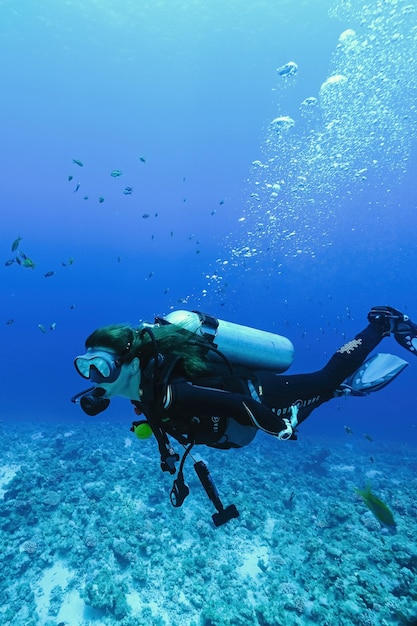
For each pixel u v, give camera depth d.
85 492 13.20
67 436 22.64
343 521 11.65
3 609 8.47
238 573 9.48
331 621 7.64
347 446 26.39
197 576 9.18
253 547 10.62
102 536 10.38
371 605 7.81
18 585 9.07
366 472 19.81
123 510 11.61
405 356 59.75
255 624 7.78
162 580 8.99
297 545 10.67
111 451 18.86
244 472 16.34
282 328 93.44
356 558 9.35
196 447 18.97
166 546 10.17
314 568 9.38
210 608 8.05
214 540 10.74
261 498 13.48
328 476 18.45
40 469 15.46
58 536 10.58
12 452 19.61
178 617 8.09
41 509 11.87
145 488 13.54
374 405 59.12
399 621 7.38
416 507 13.75
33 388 66.25
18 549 10.20
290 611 8.16
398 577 8.61
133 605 8.36
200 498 13.12
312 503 13.95
